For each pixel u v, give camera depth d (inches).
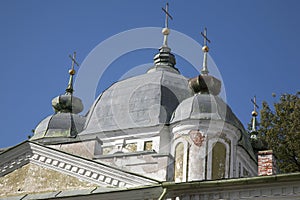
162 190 1664.6
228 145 2209.6
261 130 2866.6
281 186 1573.6
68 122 2447.1
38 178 1860.2
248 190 1598.2
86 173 1819.6
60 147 2001.7
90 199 1740.9
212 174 2142.0
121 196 1711.4
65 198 1758.1
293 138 2802.7
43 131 2432.3
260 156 1962.4
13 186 1871.3
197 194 1633.9
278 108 2898.6
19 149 1898.4
